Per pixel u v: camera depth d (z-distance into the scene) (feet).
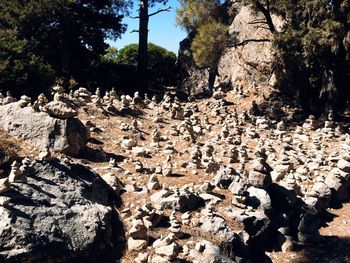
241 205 41.83
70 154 44.14
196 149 55.16
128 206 39.14
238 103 93.56
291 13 87.35
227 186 44.57
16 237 28.43
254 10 97.35
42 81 88.79
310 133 79.36
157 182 42.65
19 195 30.73
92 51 122.72
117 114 67.62
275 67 101.55
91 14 119.24
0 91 82.48
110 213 35.12
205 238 36.19
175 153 55.26
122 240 34.42
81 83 121.60
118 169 45.29
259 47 112.57
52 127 43.24
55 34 110.22
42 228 29.96
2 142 39.19
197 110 85.30
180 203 38.99
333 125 83.20
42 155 35.29
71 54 118.11
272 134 74.90
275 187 46.73
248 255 37.55
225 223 37.76
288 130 81.61
